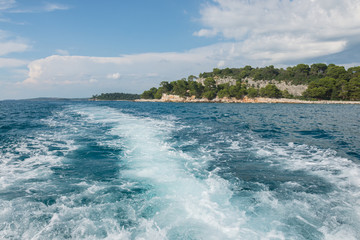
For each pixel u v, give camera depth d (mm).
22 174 6555
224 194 5383
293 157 8750
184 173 6789
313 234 3877
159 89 172250
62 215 4320
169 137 12523
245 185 5965
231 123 20172
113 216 4332
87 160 7996
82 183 5902
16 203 4746
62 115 26719
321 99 103562
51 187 5625
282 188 5773
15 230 3844
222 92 129500
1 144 10414
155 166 7391
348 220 4281
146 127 16203
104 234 3791
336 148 10344
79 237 3697
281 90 126750
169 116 27391
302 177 6582
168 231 3908
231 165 7691
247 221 4242
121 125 17156
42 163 7625
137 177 6379
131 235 3783
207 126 17594
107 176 6438
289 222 4223
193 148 10062
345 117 28484
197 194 5348
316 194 5402
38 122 19109
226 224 4137
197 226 4062
